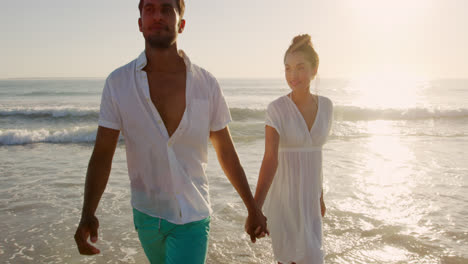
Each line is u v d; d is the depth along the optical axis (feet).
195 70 5.44
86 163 26.40
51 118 59.06
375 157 27.37
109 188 19.25
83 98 130.21
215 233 13.43
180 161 5.36
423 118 56.13
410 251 11.77
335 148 31.71
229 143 5.98
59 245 12.55
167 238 5.50
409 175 21.52
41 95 150.51
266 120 7.79
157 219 5.40
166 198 5.34
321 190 8.29
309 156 7.88
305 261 7.58
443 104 96.58
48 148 33.81
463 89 209.67
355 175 21.57
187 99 5.28
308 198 7.87
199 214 5.49
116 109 5.20
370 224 13.96
